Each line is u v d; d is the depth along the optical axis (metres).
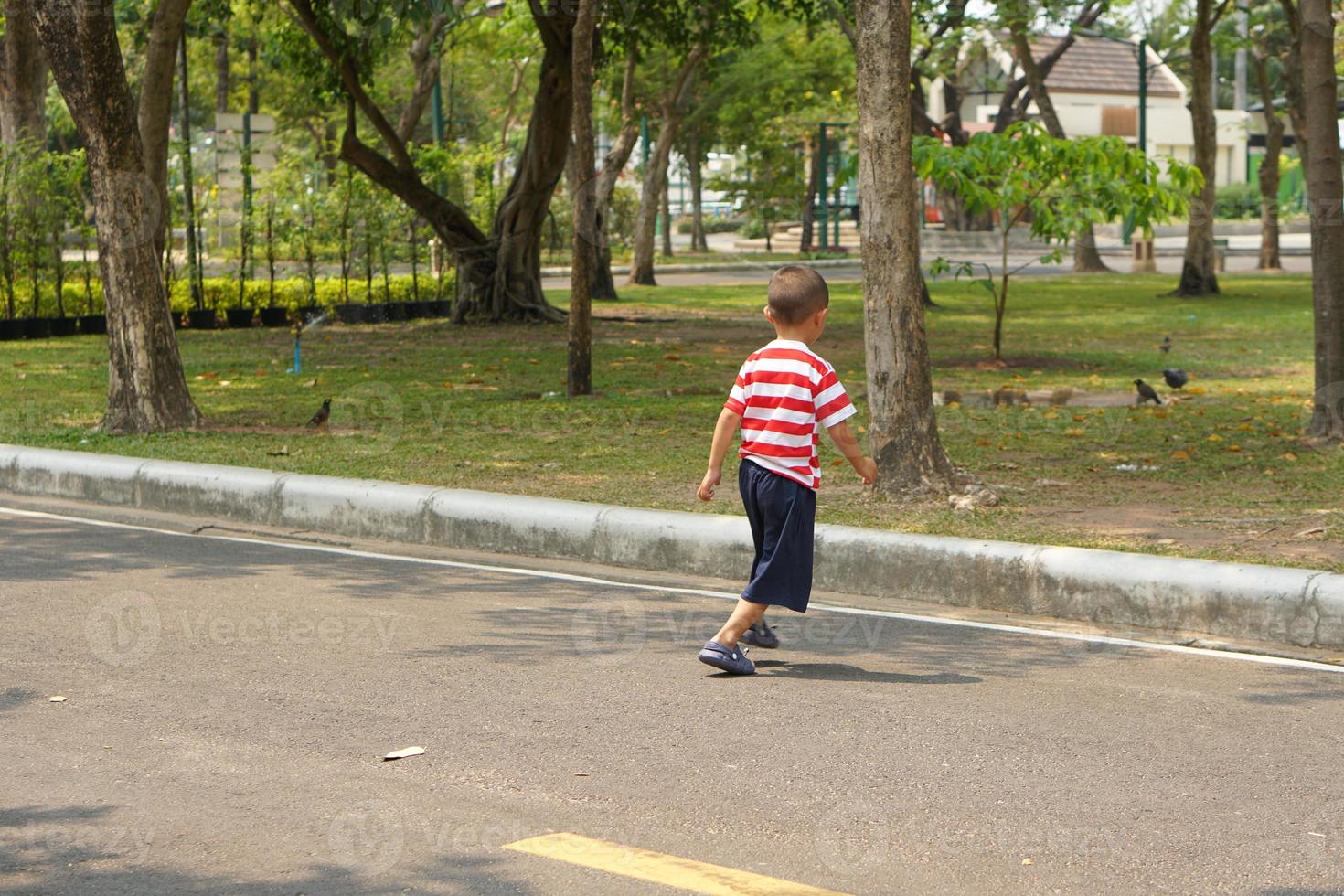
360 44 22.12
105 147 12.58
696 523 8.35
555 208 43.56
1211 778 5.04
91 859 4.31
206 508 10.10
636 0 23.33
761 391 6.28
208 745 5.34
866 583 7.90
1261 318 25.20
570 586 8.05
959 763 5.19
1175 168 16.55
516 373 17.61
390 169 24.20
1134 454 11.64
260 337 23.16
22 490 11.05
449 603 7.61
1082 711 5.80
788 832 4.54
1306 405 14.54
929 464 9.62
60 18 12.26
